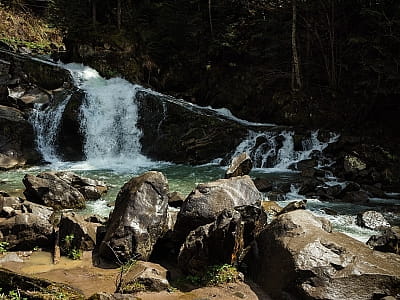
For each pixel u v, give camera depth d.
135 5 25.48
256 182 13.88
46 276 7.81
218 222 7.87
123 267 7.82
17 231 9.20
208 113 20.12
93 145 19.59
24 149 17.84
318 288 6.66
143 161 19.16
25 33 30.67
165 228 9.22
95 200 12.78
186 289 7.38
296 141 17.56
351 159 15.20
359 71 18.20
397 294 6.71
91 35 24.05
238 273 7.65
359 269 6.82
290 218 7.83
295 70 19.27
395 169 14.51
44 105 19.27
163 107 19.81
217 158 18.39
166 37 23.38
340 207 12.33
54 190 11.82
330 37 19.11
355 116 17.95
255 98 20.73
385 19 16.80
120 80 22.86
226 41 21.81
